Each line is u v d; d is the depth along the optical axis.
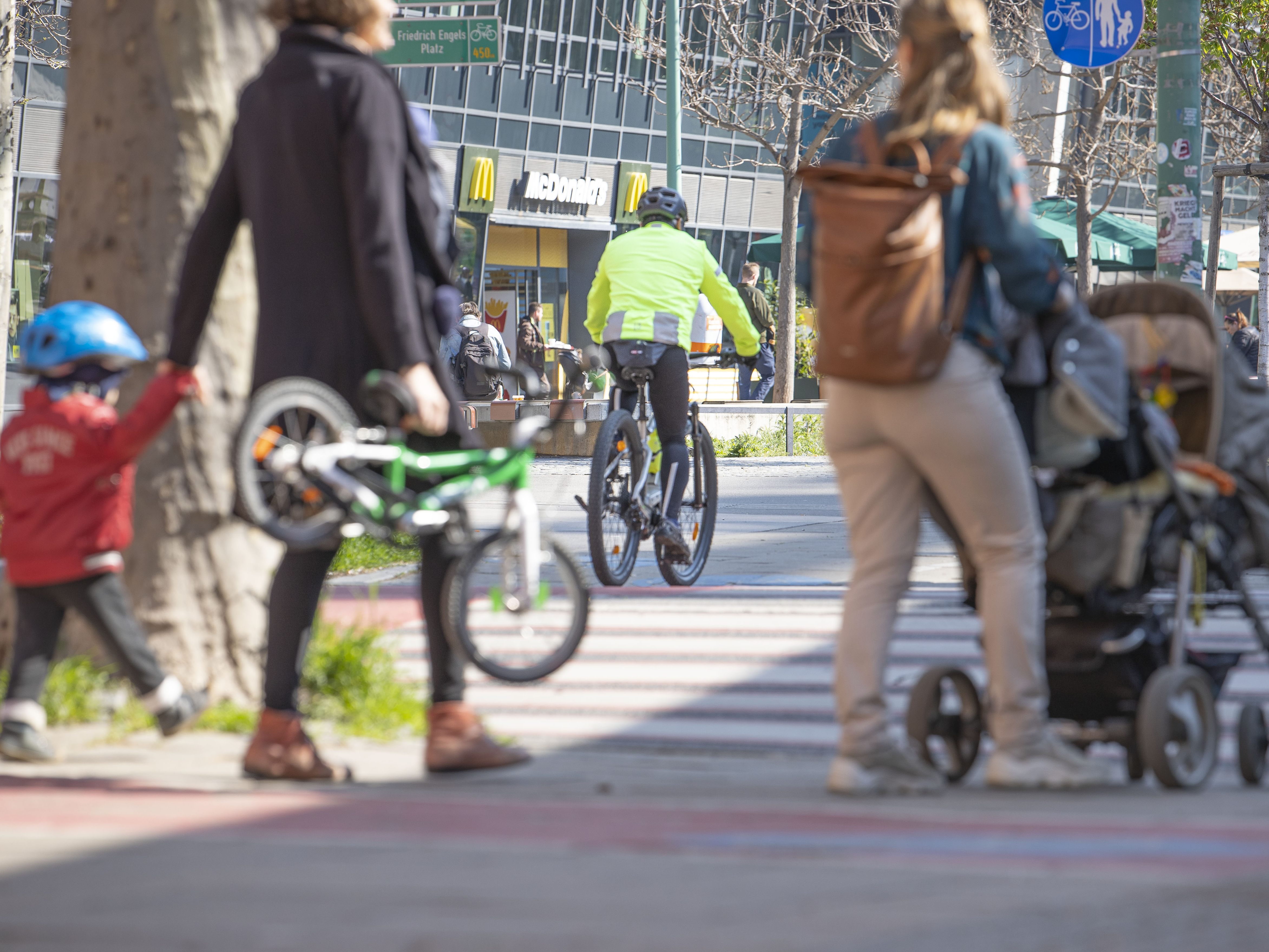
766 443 80.31
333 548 15.35
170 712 16.59
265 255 15.23
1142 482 15.64
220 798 13.34
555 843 10.94
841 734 18.00
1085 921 8.66
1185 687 15.38
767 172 158.00
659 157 149.88
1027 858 10.32
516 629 16.34
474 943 8.35
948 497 14.35
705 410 77.81
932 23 14.21
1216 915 8.82
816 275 14.01
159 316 18.25
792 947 8.20
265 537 18.55
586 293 147.25
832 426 14.55
